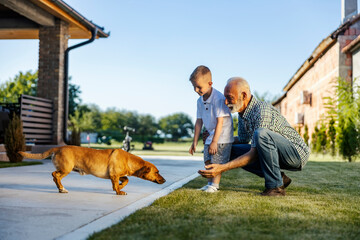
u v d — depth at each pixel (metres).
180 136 104.75
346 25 11.96
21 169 5.89
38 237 1.71
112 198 2.94
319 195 3.13
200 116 3.66
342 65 12.16
